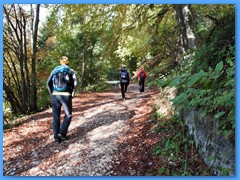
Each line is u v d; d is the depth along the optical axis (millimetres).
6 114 10617
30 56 11539
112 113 7680
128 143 4977
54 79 5527
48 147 5270
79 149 4953
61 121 7199
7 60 11250
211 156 3344
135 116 6949
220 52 3670
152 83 3279
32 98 10320
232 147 2980
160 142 4617
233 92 2650
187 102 2953
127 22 9609
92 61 18594
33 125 7141
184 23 8062
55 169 4230
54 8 7996
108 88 17609
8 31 9914
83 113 8297
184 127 4633
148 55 16656
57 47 15516
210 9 9070
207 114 3592
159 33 11852
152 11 10141
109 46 9750
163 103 6410
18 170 4336
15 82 10461
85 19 9289
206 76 2525
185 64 5035
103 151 4730
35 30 9984
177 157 3943
